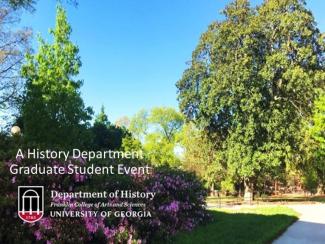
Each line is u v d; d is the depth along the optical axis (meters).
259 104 33.91
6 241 6.56
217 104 34.41
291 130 34.22
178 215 11.46
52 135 27.22
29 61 28.95
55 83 28.83
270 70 33.81
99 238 7.80
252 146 33.88
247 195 36.31
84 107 29.77
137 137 60.84
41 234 6.84
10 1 13.12
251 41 34.22
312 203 32.84
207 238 10.65
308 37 34.75
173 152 46.62
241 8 36.47
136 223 9.04
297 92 34.94
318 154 36.56
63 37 29.64
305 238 11.79
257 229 12.67
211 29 37.25
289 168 36.38
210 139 38.19
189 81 37.78
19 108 28.39
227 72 34.16
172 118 58.91
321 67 35.28
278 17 34.97
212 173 37.31
